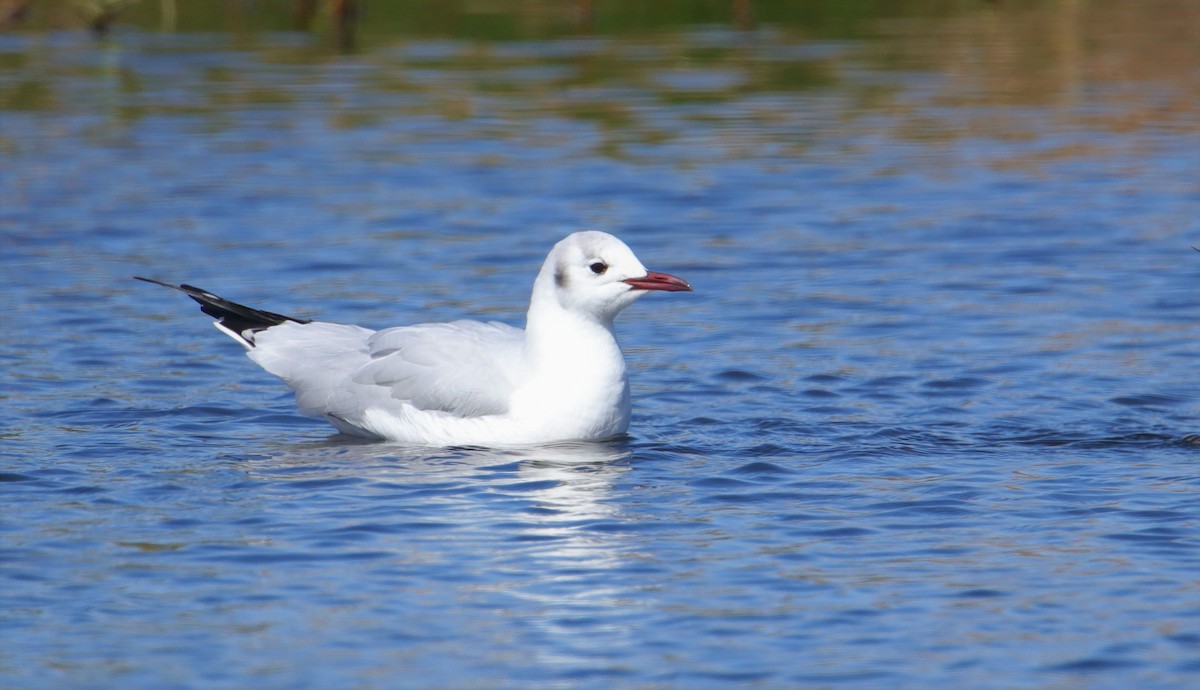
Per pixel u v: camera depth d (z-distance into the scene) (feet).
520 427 43.45
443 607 31.99
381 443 44.24
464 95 93.91
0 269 62.13
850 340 53.57
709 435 44.21
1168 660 29.27
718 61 102.78
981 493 38.70
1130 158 80.07
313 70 99.76
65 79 97.04
